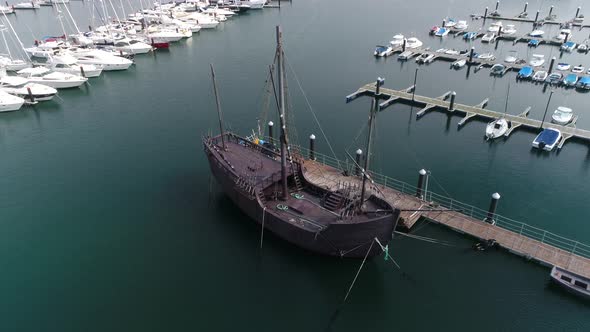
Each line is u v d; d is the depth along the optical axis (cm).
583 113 6209
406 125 5953
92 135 5753
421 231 3697
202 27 12075
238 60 9019
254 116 6188
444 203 4131
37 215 4084
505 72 8081
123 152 5253
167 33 10638
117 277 3328
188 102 6806
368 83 7556
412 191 4334
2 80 7188
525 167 4856
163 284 3256
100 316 2991
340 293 3148
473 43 10156
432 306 3006
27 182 4650
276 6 14838
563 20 11581
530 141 5488
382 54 9025
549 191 4394
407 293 3114
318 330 2877
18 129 6012
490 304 2998
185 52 9862
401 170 4769
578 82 7162
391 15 12962
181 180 4622
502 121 5641
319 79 7769
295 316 2981
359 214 3331
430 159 5028
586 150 5241
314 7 14625
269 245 3616
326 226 3183
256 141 4644
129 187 4509
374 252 3231
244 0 14700
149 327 2908
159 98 7044
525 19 11788
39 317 2986
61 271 3397
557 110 5925
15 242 3728
